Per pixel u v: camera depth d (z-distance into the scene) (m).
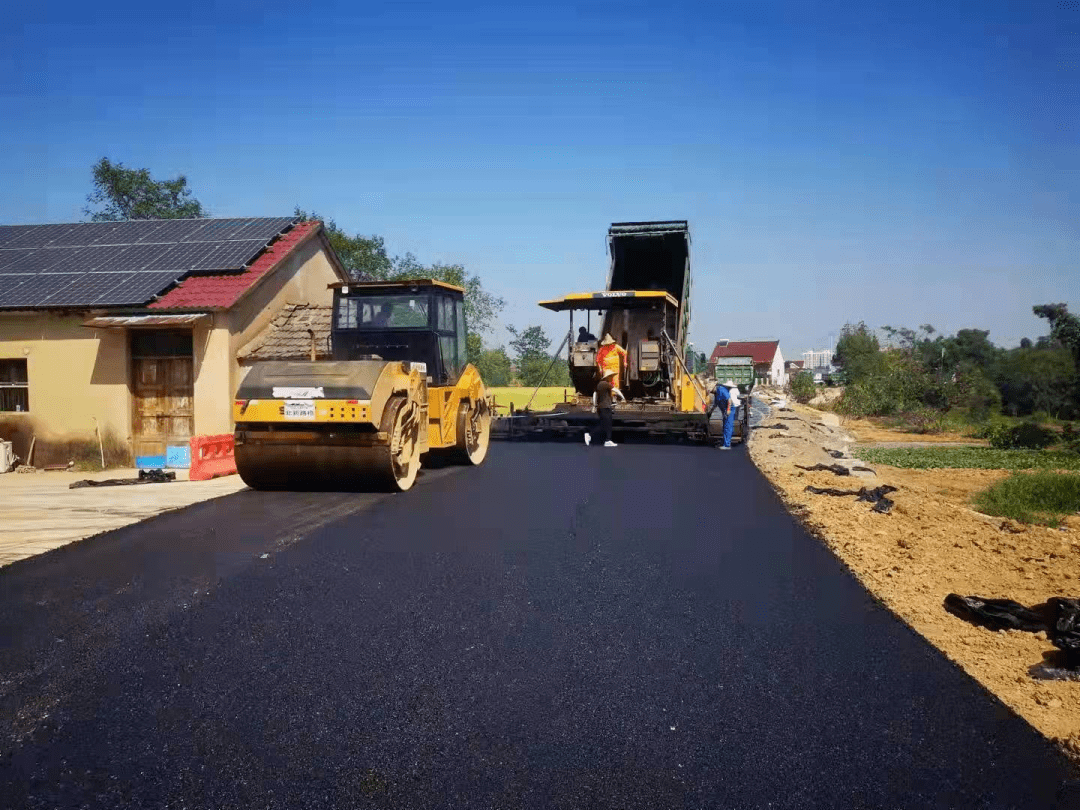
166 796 3.96
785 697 4.88
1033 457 19.09
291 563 7.38
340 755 4.28
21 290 18.20
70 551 7.68
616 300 19.39
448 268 39.72
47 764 4.23
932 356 44.09
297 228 20.98
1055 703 4.84
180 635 5.76
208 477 13.62
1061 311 35.09
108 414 17.70
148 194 37.62
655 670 5.23
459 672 5.18
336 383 10.31
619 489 11.44
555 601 6.43
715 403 18.12
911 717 4.65
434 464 14.05
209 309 16.92
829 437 24.64
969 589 7.01
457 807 3.85
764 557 7.79
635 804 3.87
